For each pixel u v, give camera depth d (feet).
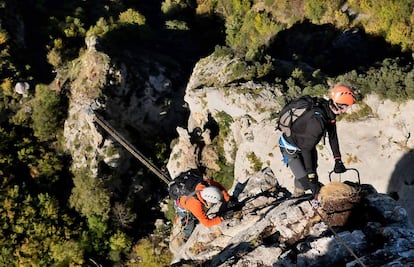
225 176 134.10
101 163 165.58
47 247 152.35
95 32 217.56
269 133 115.85
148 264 149.69
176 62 217.77
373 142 104.27
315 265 31.99
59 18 238.89
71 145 170.30
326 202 35.83
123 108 180.45
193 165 136.46
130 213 162.20
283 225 38.11
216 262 43.01
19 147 170.50
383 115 105.50
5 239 150.00
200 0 257.34
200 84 147.33
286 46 206.59
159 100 191.21
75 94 175.94
